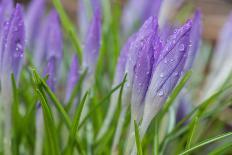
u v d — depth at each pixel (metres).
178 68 0.29
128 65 0.31
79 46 0.40
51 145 0.32
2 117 0.38
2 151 0.36
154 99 0.30
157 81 0.29
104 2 0.44
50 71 0.34
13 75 0.32
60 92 0.43
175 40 0.29
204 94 0.42
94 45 0.34
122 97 0.32
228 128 0.47
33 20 0.41
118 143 0.33
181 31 0.28
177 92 0.34
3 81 0.32
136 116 0.30
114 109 0.34
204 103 0.35
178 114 0.39
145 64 0.29
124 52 0.32
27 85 0.38
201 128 0.39
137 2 0.44
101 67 0.39
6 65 0.32
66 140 0.35
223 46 0.41
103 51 0.39
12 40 0.31
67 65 0.43
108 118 0.34
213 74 0.42
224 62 0.40
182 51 0.29
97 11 0.34
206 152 0.42
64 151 0.34
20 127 0.34
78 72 0.35
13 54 0.32
